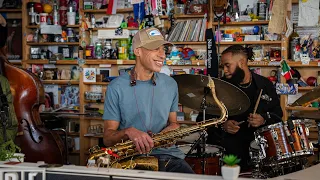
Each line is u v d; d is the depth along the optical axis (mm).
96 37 6211
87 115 5961
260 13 5578
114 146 2533
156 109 2764
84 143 6027
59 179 1898
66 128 5965
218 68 5242
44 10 6230
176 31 5730
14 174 1935
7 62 4215
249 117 4055
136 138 2447
